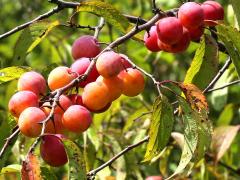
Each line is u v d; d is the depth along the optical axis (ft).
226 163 4.74
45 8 7.46
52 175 3.05
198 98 2.83
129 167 4.06
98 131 4.33
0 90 6.28
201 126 2.83
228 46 3.01
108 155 4.33
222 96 4.27
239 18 3.12
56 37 5.10
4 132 3.08
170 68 6.77
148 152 2.99
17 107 2.65
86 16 5.62
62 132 2.70
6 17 9.45
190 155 2.84
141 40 3.25
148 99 5.81
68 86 2.71
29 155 2.59
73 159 2.63
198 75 3.12
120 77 2.78
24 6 6.84
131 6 7.08
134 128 4.50
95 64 2.79
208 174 4.46
